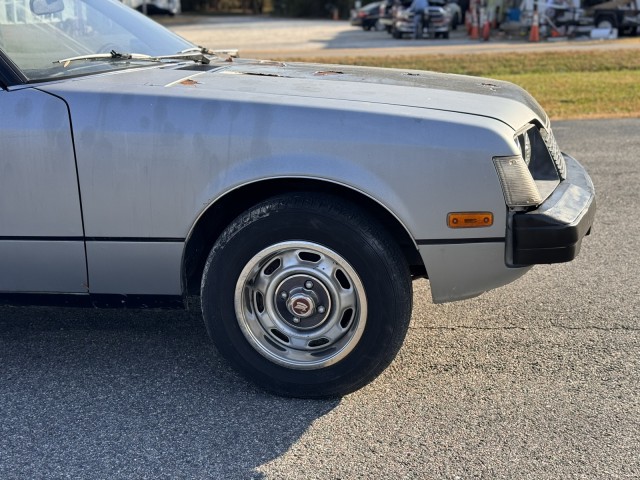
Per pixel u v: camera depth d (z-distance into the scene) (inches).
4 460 112.7
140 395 132.1
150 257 127.0
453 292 125.6
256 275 126.6
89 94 125.1
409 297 124.6
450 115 121.3
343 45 978.1
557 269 191.3
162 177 122.7
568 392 130.0
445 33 1072.2
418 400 128.3
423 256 122.1
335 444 115.9
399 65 721.6
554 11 986.1
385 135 118.6
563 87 540.1
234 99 123.1
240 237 123.3
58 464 111.7
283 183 124.6
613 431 117.8
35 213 126.8
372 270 120.9
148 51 156.8
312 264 123.8
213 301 127.0
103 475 108.8
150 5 1934.1
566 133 370.9
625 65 674.2
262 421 122.9
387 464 110.3
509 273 124.2
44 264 130.0
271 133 120.1
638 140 347.6
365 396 130.2
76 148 123.5
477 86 142.6
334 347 127.0
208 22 1763.0
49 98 125.2
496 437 116.6
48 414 126.0
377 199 119.0
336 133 119.3
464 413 123.9
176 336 156.8
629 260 196.4
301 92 127.4
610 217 233.3
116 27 159.5
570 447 113.7
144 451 114.9
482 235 120.5
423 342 150.6
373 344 123.9
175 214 123.8
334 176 118.6
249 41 1103.0
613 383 132.8
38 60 134.2
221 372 140.4
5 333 158.6
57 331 159.5
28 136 124.3
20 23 137.8
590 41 905.5
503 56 733.3
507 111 127.8
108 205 124.9
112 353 148.9
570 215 122.4
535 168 136.2
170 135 121.7
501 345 148.8
